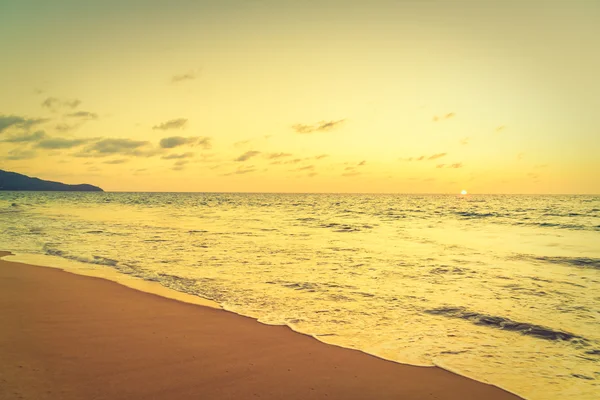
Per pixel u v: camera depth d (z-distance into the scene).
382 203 92.12
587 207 64.56
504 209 59.53
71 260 14.50
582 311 8.88
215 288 10.70
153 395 4.89
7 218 34.78
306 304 9.31
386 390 5.35
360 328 7.76
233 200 114.31
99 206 65.69
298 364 6.07
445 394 5.28
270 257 15.62
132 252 16.48
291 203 90.50
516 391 5.39
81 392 4.86
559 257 16.23
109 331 7.23
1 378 5.18
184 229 26.86
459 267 13.88
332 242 20.70
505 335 7.46
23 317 7.93
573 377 5.83
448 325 7.98
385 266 13.97
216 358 6.17
